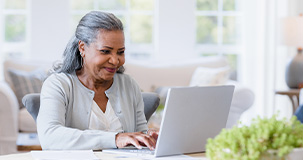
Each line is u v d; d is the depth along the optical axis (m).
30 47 5.81
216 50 6.38
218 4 6.38
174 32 6.12
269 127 1.36
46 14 5.83
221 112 1.84
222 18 6.39
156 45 6.17
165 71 5.52
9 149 4.45
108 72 2.12
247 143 1.30
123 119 2.28
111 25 2.09
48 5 5.83
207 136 1.84
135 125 2.40
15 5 5.88
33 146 3.83
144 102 2.58
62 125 2.09
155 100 2.59
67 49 2.24
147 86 5.46
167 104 1.67
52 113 2.08
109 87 2.30
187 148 1.81
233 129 1.38
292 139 1.35
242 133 1.34
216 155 1.34
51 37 5.84
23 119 4.55
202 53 6.36
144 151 1.83
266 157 1.31
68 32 5.88
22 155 1.78
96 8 6.05
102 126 2.21
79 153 1.81
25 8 5.90
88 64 2.14
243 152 1.30
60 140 1.95
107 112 2.25
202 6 6.33
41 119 2.07
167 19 6.11
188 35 6.15
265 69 6.31
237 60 6.45
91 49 2.10
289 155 1.32
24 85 4.90
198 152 1.85
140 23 6.18
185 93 1.70
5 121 4.44
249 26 6.41
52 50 5.85
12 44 5.89
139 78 5.46
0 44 5.84
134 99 2.40
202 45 6.36
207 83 5.21
